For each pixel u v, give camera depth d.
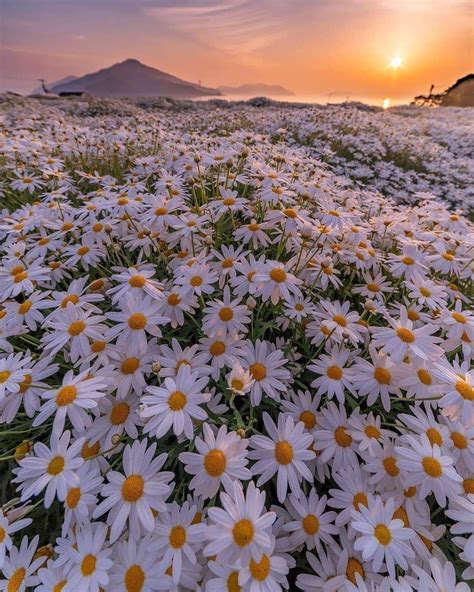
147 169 0.49
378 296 0.29
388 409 0.21
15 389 0.19
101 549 0.15
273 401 0.22
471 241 0.35
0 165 0.52
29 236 0.32
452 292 0.30
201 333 0.25
